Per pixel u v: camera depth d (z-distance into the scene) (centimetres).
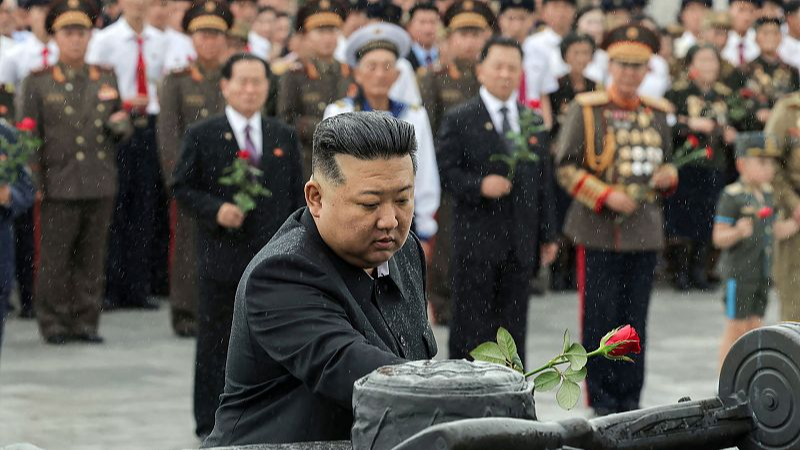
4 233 2031
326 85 2633
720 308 2875
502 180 1923
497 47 1988
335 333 688
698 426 645
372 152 709
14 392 1995
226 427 751
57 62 2512
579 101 1969
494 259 1948
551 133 3000
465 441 515
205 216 1789
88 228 2477
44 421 1817
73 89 2492
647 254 1930
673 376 2130
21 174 2047
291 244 732
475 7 2594
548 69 2997
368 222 716
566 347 725
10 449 671
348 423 732
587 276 1933
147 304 2847
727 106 3136
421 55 3080
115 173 2508
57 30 2484
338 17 2664
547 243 2022
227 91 1866
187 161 1828
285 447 640
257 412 744
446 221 2634
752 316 1991
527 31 3161
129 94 2819
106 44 2808
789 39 3591
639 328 1930
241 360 741
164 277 3002
